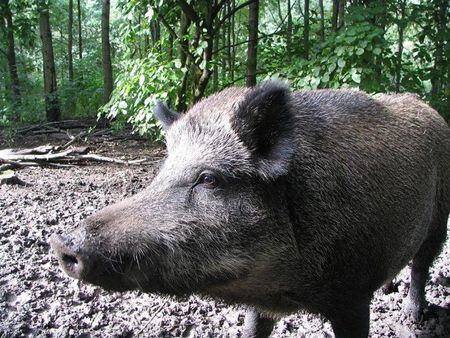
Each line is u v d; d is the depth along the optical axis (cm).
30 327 111
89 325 112
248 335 102
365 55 198
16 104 435
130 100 258
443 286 133
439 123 110
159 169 85
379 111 96
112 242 68
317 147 83
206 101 85
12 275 131
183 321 114
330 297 85
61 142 338
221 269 75
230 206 75
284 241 79
